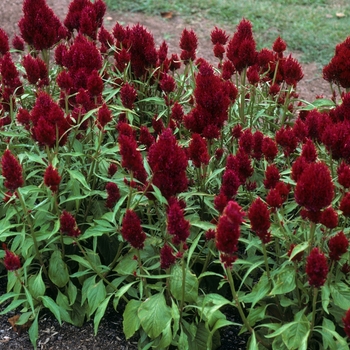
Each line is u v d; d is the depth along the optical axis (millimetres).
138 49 1854
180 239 1282
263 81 1944
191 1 4281
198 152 1426
